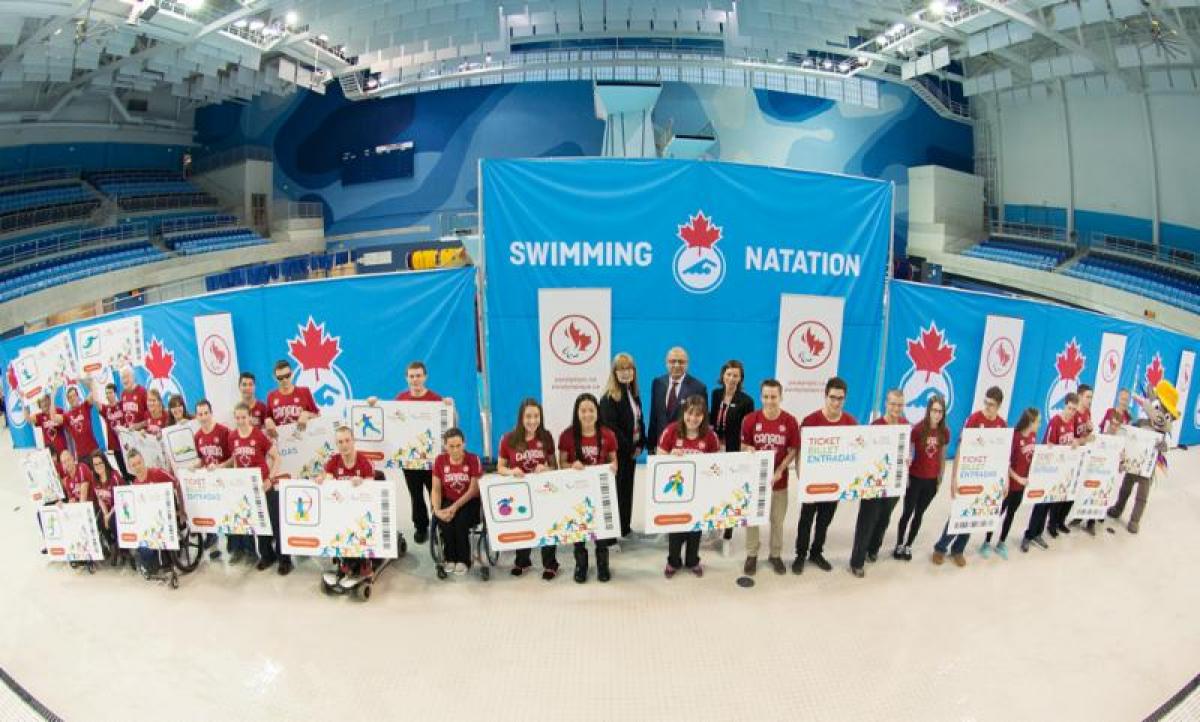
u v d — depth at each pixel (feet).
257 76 64.80
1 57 46.73
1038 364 24.41
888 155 74.54
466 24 54.39
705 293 20.53
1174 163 53.06
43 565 18.12
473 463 15.96
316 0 46.44
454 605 15.08
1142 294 51.96
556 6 52.31
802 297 20.65
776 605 14.97
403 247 76.95
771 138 74.64
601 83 61.46
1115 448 18.49
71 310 55.52
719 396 17.69
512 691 12.10
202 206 76.28
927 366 22.72
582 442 15.76
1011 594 15.74
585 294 20.33
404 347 21.59
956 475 16.56
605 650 13.28
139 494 16.40
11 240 59.72
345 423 18.11
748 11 53.83
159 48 49.90
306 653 13.39
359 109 77.71
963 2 46.44
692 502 15.42
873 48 61.16
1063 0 41.52
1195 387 31.99
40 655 13.62
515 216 20.17
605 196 20.15
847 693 12.05
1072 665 13.00
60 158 68.13
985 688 12.23
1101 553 18.33
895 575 16.56
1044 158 65.31
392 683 12.37
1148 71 50.57
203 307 22.67
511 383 20.80
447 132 76.48
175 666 13.08
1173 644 13.82
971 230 71.87
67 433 22.88
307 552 15.47
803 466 15.79
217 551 17.97
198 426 18.26
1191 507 22.74
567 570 16.75
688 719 11.37
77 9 37.83
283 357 22.02
